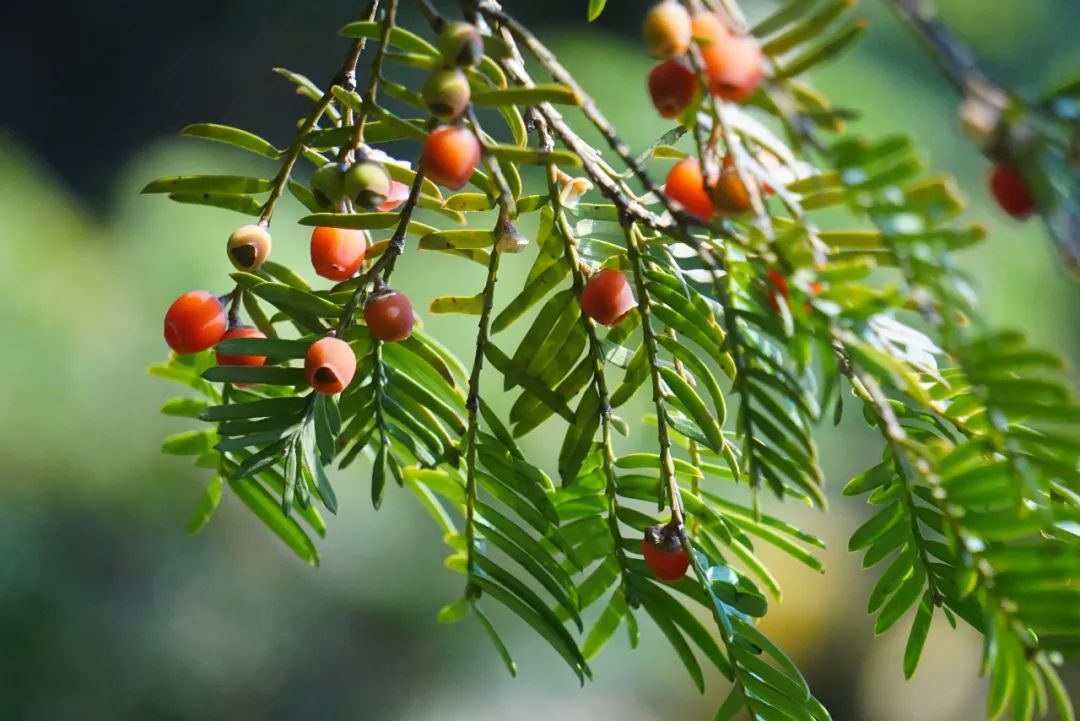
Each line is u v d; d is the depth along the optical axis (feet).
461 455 2.11
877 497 2.13
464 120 1.96
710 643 2.12
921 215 1.83
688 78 1.90
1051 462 1.90
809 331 1.90
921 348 2.01
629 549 2.13
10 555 5.53
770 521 2.17
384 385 2.11
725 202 1.90
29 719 5.36
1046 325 5.97
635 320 2.09
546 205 2.07
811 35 1.88
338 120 2.11
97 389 5.94
